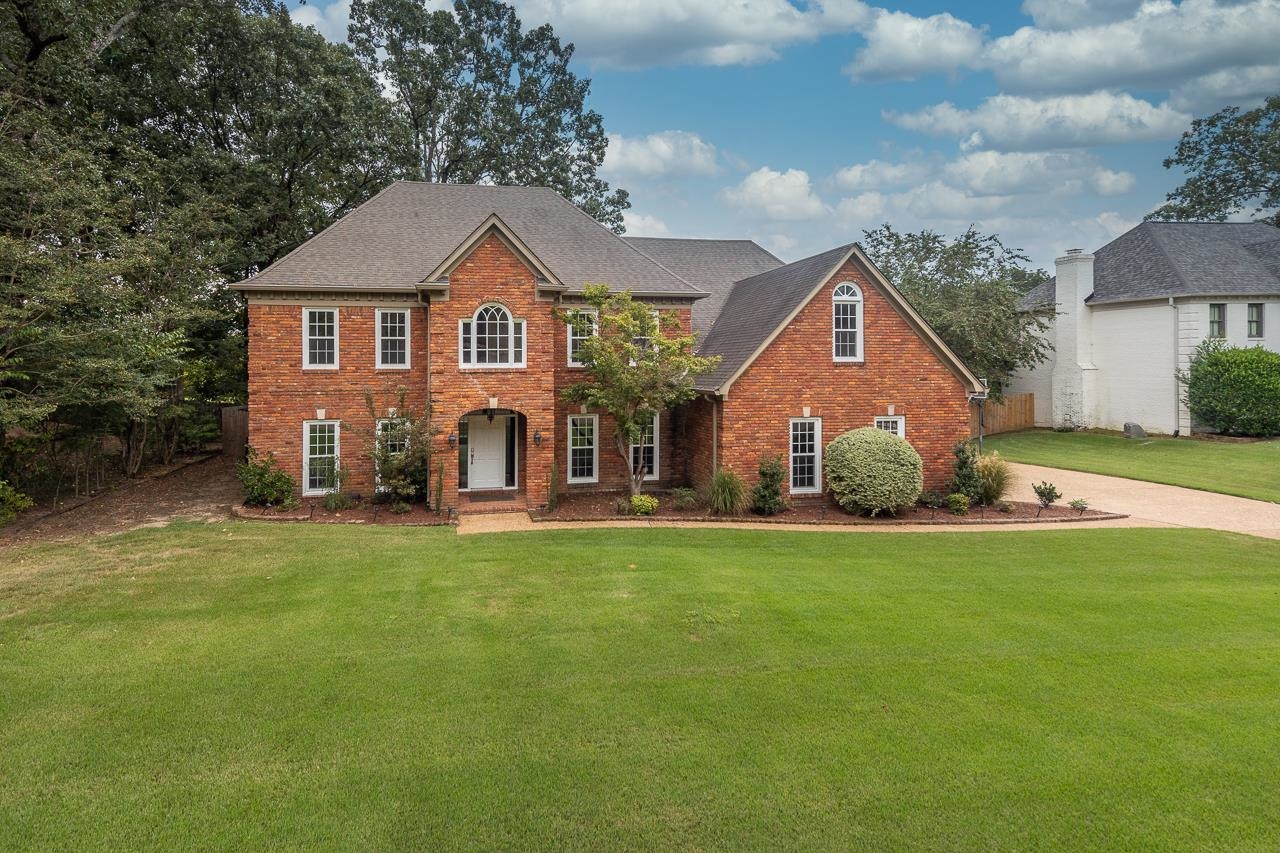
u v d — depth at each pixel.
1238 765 6.35
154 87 25.28
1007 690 7.81
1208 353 30.09
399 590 11.12
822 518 18.03
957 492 19.84
